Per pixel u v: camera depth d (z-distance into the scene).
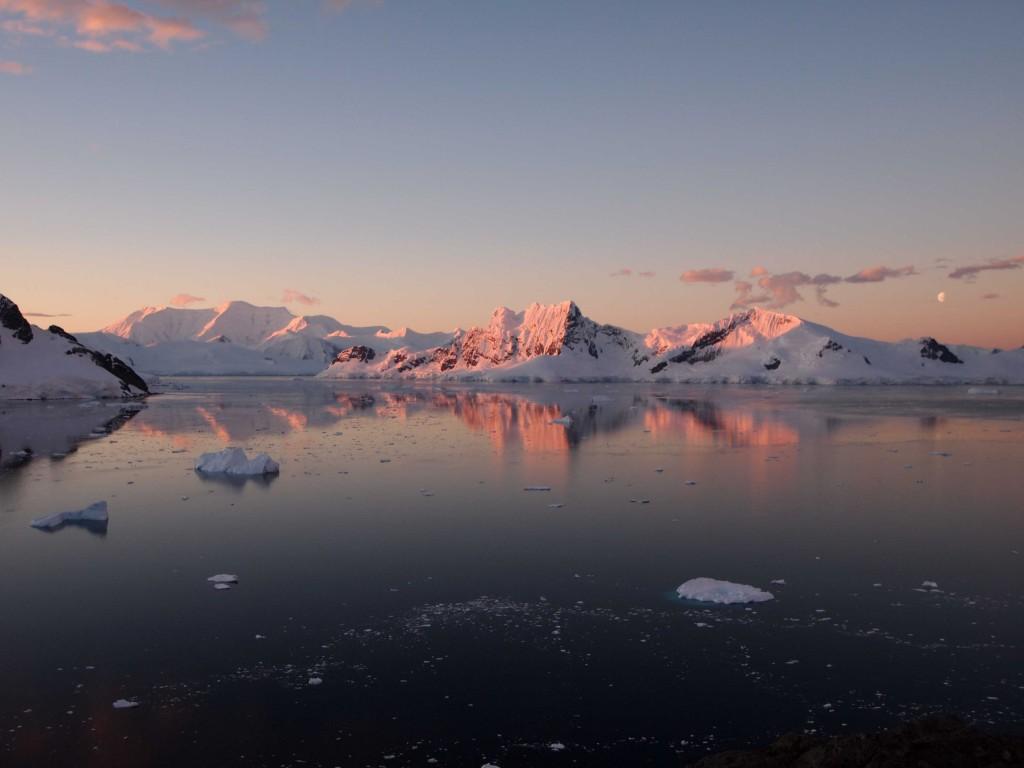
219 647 14.42
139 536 22.67
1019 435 51.44
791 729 11.34
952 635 14.93
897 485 31.19
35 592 17.59
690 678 13.10
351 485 31.45
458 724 11.57
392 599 17.08
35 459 39.25
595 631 15.18
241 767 10.40
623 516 25.39
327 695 12.49
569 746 10.94
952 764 9.02
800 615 16.03
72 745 10.97
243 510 26.39
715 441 48.34
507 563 19.83
